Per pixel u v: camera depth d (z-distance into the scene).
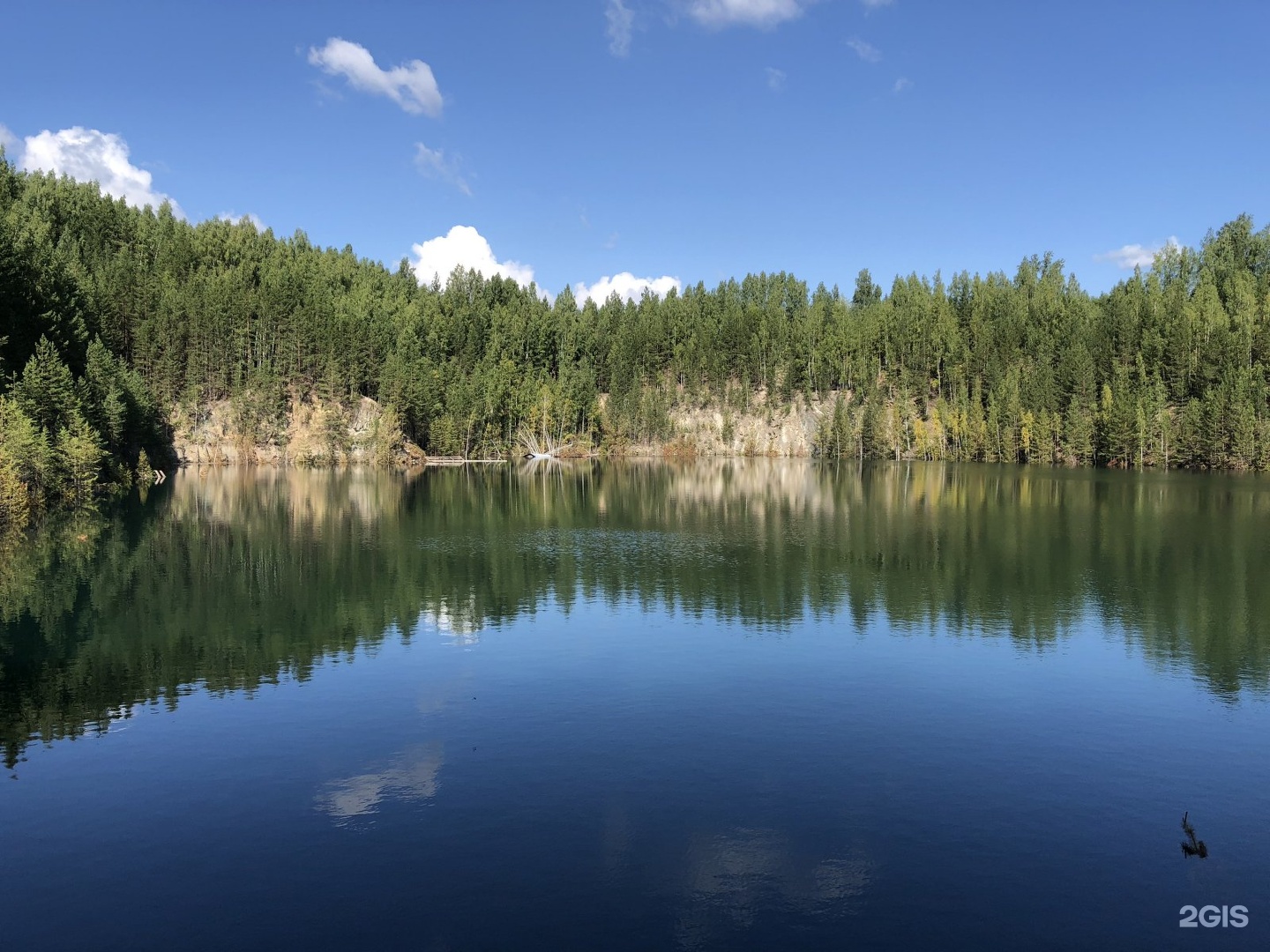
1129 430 163.12
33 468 78.38
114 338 162.00
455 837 19.52
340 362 180.25
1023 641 37.91
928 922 16.36
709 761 24.19
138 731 26.39
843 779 23.03
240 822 20.23
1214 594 48.06
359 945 15.42
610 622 41.25
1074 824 20.59
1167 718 28.14
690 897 17.09
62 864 18.30
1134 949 15.60
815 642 37.72
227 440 168.50
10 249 106.38
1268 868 18.62
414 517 85.31
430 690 30.62
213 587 48.91
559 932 15.88
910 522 82.06
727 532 74.25
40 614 41.75
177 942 15.52
